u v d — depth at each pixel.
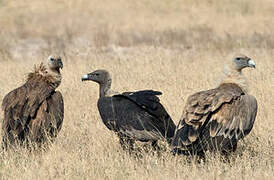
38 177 17.92
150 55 37.44
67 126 23.20
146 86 28.48
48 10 67.88
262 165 18.70
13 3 70.25
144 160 19.44
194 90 27.59
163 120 20.47
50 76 22.08
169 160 19.03
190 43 49.78
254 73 30.78
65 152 19.98
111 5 69.56
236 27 57.03
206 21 60.28
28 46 53.12
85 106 25.80
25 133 19.72
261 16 62.03
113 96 21.34
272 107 24.31
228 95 18.92
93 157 19.50
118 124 20.56
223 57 38.34
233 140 18.80
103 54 42.47
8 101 20.48
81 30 59.22
